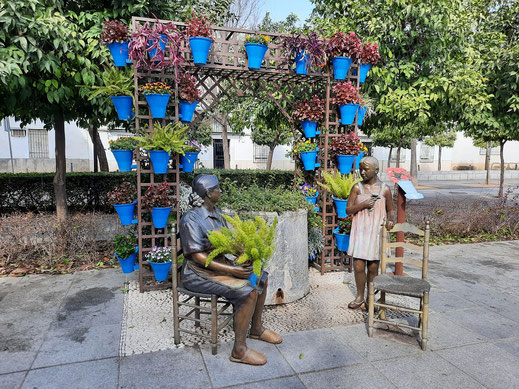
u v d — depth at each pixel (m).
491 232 7.78
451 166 29.97
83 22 5.57
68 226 5.68
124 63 4.25
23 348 3.04
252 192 4.33
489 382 2.61
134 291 4.38
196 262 2.86
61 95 5.47
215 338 2.93
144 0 5.53
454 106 7.21
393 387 2.54
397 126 7.85
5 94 5.66
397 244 3.49
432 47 6.69
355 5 6.84
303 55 4.64
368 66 5.11
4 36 4.72
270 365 2.81
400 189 4.37
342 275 5.07
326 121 5.04
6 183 8.94
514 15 8.40
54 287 4.49
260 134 16.34
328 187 4.84
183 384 2.57
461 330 3.43
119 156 4.16
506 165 30.61
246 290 2.74
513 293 4.43
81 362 2.84
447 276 5.08
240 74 4.96
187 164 4.52
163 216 4.29
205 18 4.35
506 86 7.59
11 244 5.33
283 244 3.95
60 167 6.81
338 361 2.87
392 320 3.64
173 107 4.54
